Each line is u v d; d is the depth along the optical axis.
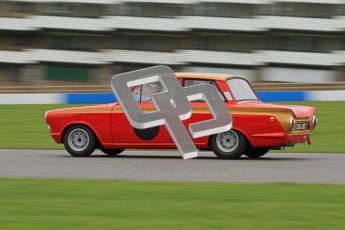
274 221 16.86
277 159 31.89
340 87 90.69
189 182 23.58
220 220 16.98
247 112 30.66
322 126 57.12
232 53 142.75
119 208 18.70
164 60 145.00
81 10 147.62
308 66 140.62
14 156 33.62
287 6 139.88
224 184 22.97
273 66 141.88
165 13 144.25
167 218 17.28
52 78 150.50
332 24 138.00
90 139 32.69
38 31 149.12
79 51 148.50
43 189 22.09
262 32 140.62
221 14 142.12
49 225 16.50
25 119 65.19
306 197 20.25
